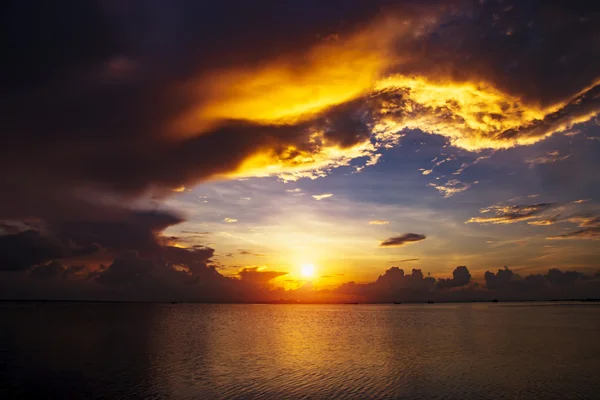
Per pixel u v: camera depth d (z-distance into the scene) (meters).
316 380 36.25
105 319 127.19
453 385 33.75
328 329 92.56
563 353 49.53
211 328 95.56
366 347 58.69
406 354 51.12
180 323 113.38
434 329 88.50
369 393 31.66
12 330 84.38
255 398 30.58
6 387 34.12
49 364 44.50
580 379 35.19
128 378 37.38
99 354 52.12
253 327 99.56
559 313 160.75
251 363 45.41
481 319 124.25
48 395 31.75
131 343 63.97
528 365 41.88
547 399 29.38
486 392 31.45
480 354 49.91
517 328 86.19
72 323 105.88
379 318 147.38
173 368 42.25
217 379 36.88
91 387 34.06
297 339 70.62
